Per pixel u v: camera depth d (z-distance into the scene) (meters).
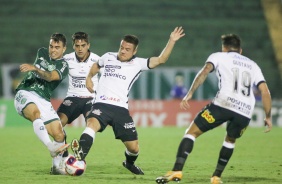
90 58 32.25
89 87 27.31
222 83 23.08
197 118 23.05
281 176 27.55
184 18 109.19
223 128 69.88
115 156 37.25
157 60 26.56
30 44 101.25
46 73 26.89
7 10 107.81
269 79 95.75
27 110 27.06
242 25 108.38
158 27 106.62
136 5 110.81
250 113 23.23
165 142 48.53
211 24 108.00
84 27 105.38
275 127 70.44
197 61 99.69
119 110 26.45
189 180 25.53
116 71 26.66
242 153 39.88
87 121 26.17
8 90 83.06
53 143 25.73
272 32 107.06
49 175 26.72
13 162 33.12
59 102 69.44
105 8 110.00
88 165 32.06
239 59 23.34
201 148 43.91
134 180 25.20
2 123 68.62
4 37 102.44
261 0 113.19
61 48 28.11
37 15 107.56
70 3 110.19
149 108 71.19
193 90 22.77
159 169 30.64
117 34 104.31
